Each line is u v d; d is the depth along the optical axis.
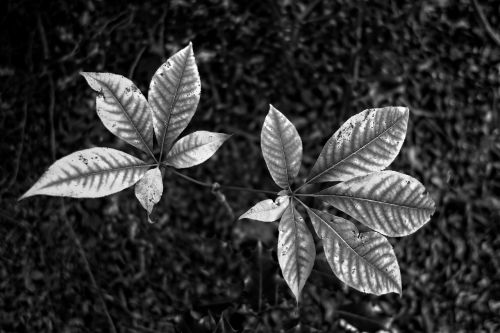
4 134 0.80
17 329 0.80
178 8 0.76
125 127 0.61
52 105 0.78
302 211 0.73
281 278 0.73
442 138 0.75
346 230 0.62
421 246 0.75
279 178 0.62
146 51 0.76
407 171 0.74
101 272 0.76
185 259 0.74
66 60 0.78
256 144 0.74
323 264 0.72
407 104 0.75
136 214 0.75
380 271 0.61
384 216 0.61
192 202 0.74
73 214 0.77
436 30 0.77
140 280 0.75
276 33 0.75
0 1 0.82
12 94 0.80
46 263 0.79
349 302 0.73
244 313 0.73
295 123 0.74
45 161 0.77
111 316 0.76
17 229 0.80
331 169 0.62
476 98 0.77
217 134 0.62
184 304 0.74
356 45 0.75
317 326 0.73
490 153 0.76
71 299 0.77
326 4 0.76
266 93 0.74
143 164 0.61
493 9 0.77
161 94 0.61
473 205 0.76
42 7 0.80
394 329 0.74
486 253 0.76
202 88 0.74
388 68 0.75
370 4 0.76
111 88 0.61
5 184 0.80
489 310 0.76
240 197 0.74
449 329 0.75
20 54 0.80
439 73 0.76
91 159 0.59
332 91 0.74
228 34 0.75
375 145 0.61
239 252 0.74
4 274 0.81
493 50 0.77
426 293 0.75
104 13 0.78
